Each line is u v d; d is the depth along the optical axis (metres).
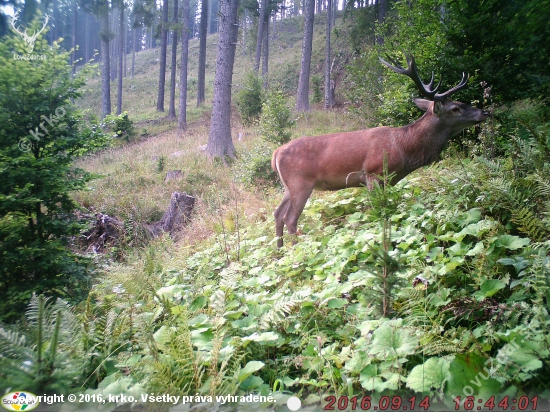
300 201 5.21
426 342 2.01
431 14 6.85
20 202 4.59
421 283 2.79
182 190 11.06
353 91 13.18
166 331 2.44
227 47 14.91
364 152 4.94
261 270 4.19
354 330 2.53
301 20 50.50
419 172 5.71
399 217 4.09
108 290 4.02
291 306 2.62
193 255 5.55
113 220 8.47
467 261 2.94
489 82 6.14
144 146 18.12
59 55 5.05
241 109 21.77
